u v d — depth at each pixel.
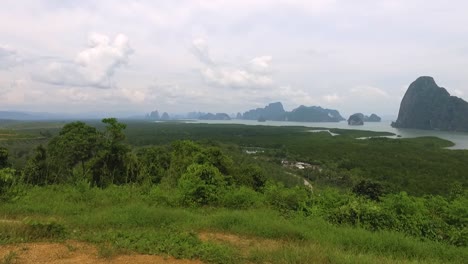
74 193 9.14
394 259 5.09
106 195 9.25
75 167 21.20
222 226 6.31
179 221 6.52
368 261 4.57
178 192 9.02
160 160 22.22
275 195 8.80
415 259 5.13
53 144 21.22
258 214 7.30
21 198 8.07
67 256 4.31
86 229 5.77
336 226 6.91
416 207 7.22
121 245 4.68
